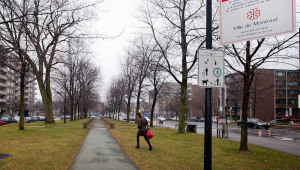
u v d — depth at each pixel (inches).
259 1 184.4
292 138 789.9
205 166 179.8
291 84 2300.7
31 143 440.8
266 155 367.6
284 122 1945.1
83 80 1631.4
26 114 1927.9
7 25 364.2
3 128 762.2
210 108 184.5
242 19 191.3
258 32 184.2
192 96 3459.6
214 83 187.3
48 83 1042.1
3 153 330.3
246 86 407.5
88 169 260.4
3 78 2613.2
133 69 1557.6
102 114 5388.8
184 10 691.4
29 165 264.8
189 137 606.5
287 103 2407.7
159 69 802.2
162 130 887.7
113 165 280.5
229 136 797.2
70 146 421.7
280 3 177.2
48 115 1040.8
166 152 371.9
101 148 411.5
